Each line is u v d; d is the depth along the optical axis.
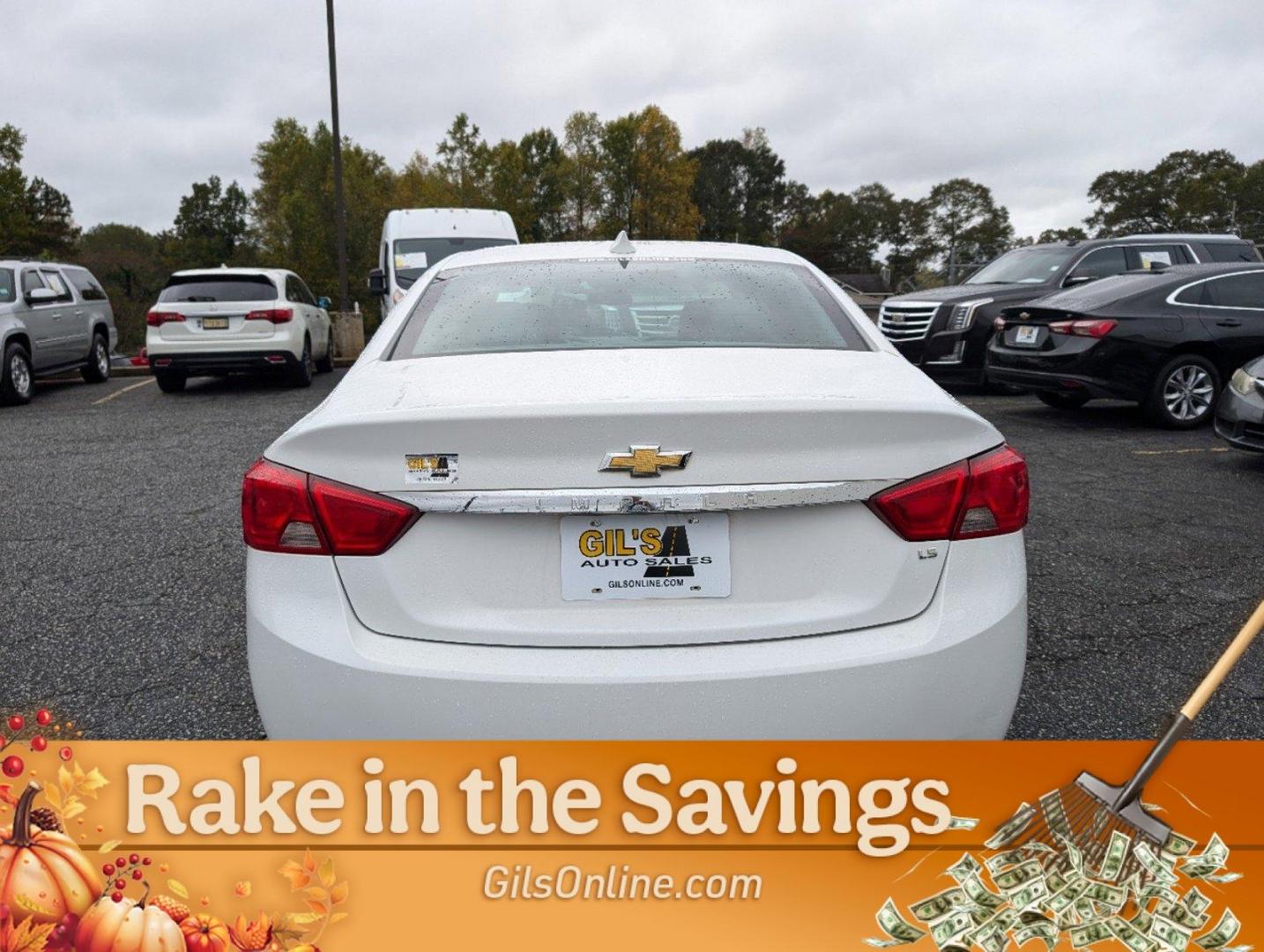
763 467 1.90
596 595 1.92
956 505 1.97
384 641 1.93
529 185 65.75
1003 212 140.00
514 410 1.87
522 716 1.88
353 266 39.28
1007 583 2.01
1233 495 5.96
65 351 12.58
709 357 2.38
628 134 77.31
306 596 1.94
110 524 5.42
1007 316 9.12
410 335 2.63
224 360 12.01
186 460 7.39
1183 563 4.59
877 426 1.93
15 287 11.63
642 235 78.69
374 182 48.47
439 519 1.92
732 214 135.38
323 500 1.92
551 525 1.92
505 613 1.93
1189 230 105.81
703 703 1.88
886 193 143.12
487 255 3.25
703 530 1.93
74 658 3.52
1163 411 8.41
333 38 21.06
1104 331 8.26
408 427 1.88
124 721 3.03
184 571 4.52
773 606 1.94
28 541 5.07
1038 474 6.58
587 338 2.57
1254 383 6.52
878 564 1.96
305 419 2.19
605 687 1.86
